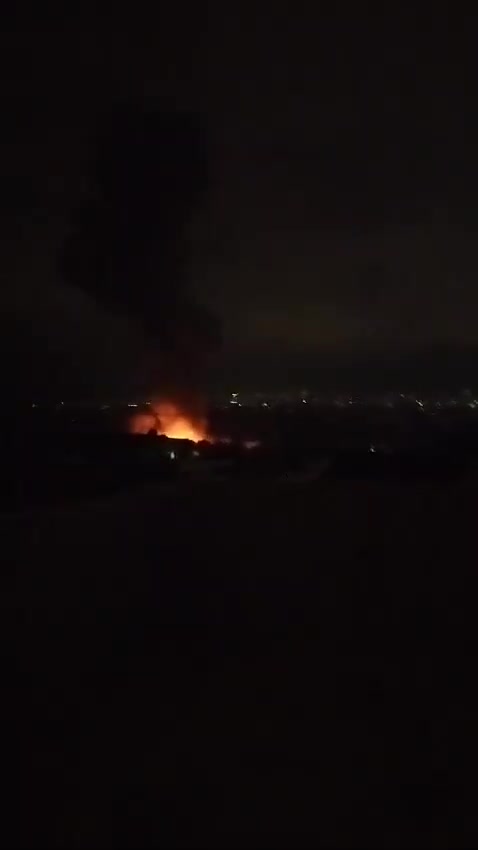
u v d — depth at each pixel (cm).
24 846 387
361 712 518
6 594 818
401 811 406
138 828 398
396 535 1008
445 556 890
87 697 560
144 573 896
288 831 391
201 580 870
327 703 535
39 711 538
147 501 1359
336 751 468
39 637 696
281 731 496
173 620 737
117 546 1023
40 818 409
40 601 802
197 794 426
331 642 661
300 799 418
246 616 739
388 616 718
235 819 403
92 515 1248
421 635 663
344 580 842
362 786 430
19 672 612
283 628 701
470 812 403
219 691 563
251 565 918
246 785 434
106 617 750
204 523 1152
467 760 452
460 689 546
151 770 453
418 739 479
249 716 518
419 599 759
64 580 877
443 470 1795
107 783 441
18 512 1424
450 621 692
